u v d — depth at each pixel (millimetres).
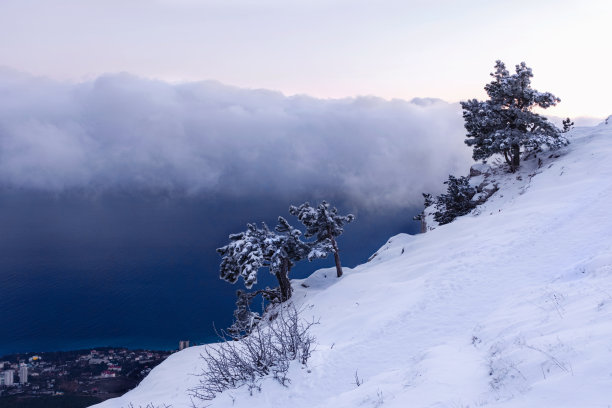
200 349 28250
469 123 47750
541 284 15641
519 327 11109
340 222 47438
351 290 29219
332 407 10289
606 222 22500
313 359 13828
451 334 15102
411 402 8758
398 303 20188
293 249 44219
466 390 8625
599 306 9859
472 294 18438
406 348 14750
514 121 44750
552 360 7770
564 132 51812
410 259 31922
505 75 45219
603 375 6363
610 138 41156
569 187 32000
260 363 13414
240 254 40469
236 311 41094
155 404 18234
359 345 15477
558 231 23344
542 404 6371
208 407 12445
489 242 24594
